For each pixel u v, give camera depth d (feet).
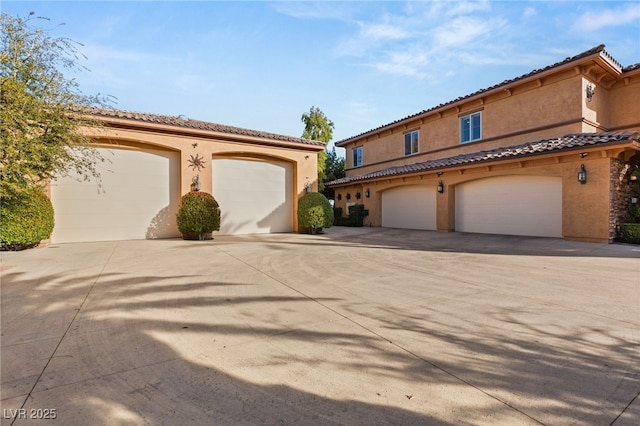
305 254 32.48
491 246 36.52
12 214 32.63
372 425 7.60
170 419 7.82
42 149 26.94
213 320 14.44
